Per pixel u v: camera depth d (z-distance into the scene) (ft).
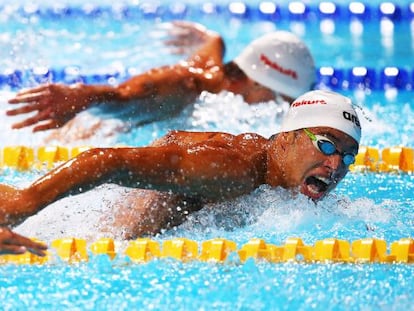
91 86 49.47
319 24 86.22
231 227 37.42
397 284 32.81
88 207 38.17
